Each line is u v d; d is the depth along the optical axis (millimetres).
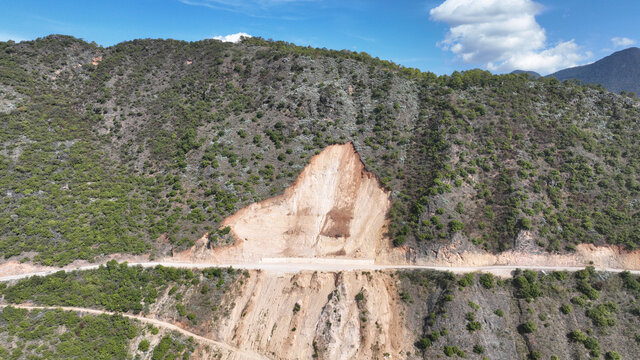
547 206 69312
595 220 67812
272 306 61562
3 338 50438
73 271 60719
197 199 72188
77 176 73188
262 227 68938
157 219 70125
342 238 69312
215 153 77875
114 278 61406
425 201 68375
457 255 65500
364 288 61688
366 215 70938
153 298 60375
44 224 64250
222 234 66688
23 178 68625
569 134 78812
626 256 64562
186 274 63031
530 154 76062
